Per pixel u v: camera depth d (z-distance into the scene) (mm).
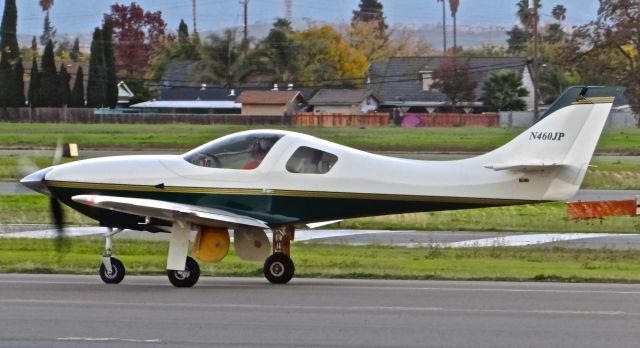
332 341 38375
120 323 41688
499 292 51906
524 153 55250
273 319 43000
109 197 54000
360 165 55719
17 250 70625
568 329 40969
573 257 68750
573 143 54938
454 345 37812
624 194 116688
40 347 36969
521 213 98188
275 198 55750
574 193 55188
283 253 57219
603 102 54781
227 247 55812
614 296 50375
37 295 49688
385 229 87500
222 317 43406
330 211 55969
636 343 38312
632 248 74812
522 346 37719
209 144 56938
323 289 53281
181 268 53656
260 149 56156
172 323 41812
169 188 55906
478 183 55438
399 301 48406
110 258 55469
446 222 90750
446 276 58625
